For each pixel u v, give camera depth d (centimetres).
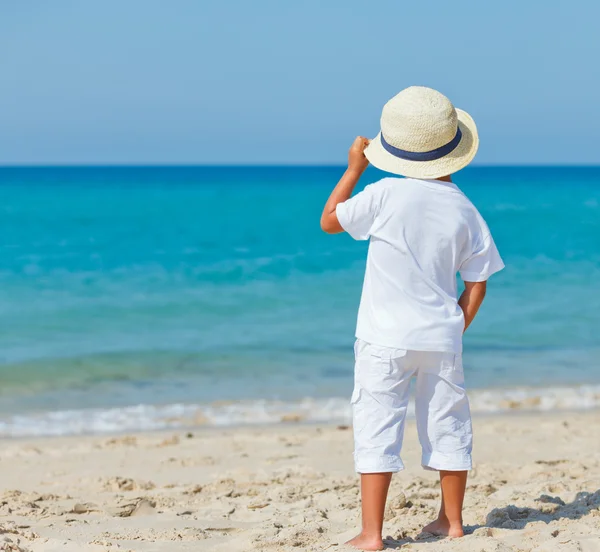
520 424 795
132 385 972
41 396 920
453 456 341
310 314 1438
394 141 335
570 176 10625
